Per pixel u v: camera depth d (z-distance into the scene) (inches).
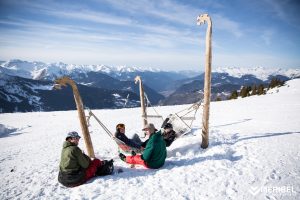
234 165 154.0
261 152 172.2
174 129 231.8
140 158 163.2
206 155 178.9
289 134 219.6
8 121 653.9
